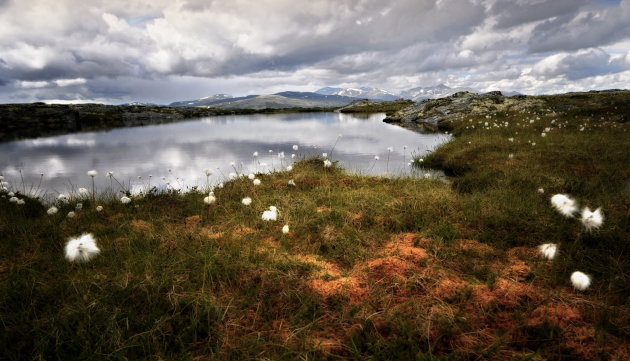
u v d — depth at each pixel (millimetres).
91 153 15164
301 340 2299
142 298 2787
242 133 24109
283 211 5215
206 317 2562
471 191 6859
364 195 5887
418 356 2068
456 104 31938
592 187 6098
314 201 5660
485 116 24250
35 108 37375
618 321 2324
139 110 52062
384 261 3387
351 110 63625
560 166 8219
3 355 2129
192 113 54094
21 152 15742
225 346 2311
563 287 2893
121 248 3855
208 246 3777
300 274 3295
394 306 2686
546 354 2107
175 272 3246
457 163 10195
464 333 2322
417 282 2971
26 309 2639
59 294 2898
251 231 4508
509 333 2311
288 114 55312
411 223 4609
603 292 2730
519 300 2709
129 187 8812
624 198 4961
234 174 10031
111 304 2666
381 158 12750
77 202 6594
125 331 2389
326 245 4027
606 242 3553
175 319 2527
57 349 2158
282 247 3979
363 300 2770
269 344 2285
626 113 18047
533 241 3850
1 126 30750
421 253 3613
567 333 2271
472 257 3564
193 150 15898
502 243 3816
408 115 33969
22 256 3791
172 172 10836
